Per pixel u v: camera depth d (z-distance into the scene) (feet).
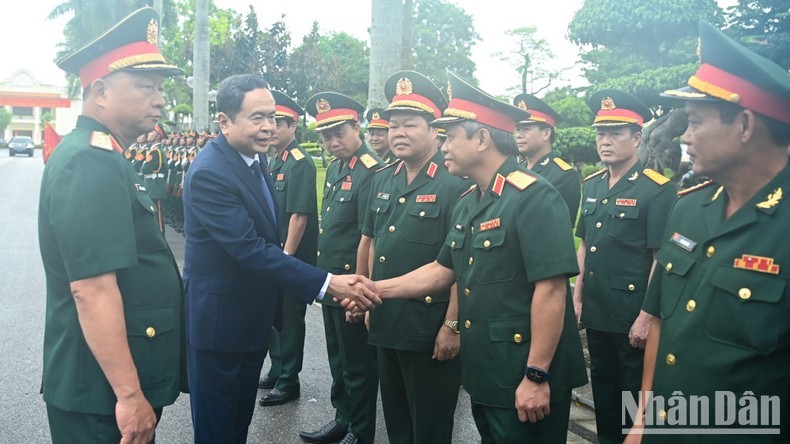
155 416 7.22
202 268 9.13
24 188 64.85
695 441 5.87
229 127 9.11
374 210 11.35
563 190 15.14
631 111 12.00
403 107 10.30
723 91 5.65
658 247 11.32
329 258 13.57
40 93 280.31
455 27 169.99
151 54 7.57
